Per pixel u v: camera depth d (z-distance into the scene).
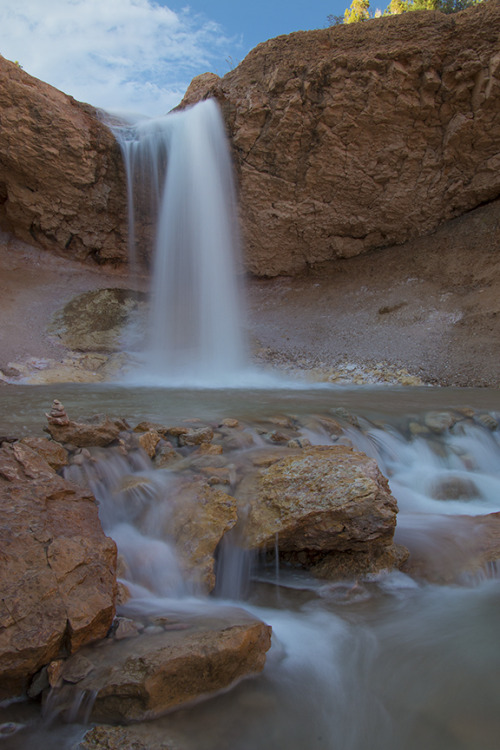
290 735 2.41
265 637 2.89
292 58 15.40
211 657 2.54
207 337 15.68
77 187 16.66
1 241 17.41
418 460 6.68
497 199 16.25
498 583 3.94
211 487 4.24
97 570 2.89
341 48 15.09
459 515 4.97
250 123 16.19
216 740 2.33
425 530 4.59
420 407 8.41
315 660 2.98
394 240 17.55
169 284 16.88
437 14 14.46
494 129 15.06
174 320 16.17
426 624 3.40
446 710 2.62
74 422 4.89
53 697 2.39
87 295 16.28
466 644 3.17
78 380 11.93
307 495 4.01
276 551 3.92
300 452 5.06
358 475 4.12
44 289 16.38
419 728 2.49
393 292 15.94
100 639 2.71
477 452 6.87
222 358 14.47
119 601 3.10
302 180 16.77
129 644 2.66
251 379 12.79
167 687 2.44
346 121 15.45
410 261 16.62
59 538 2.96
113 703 2.38
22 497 3.19
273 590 3.80
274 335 15.66
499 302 13.42
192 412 7.47
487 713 2.60
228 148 16.66
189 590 3.44
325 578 3.92
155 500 4.15
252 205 17.30
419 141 15.77
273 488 4.19
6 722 2.32
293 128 15.84
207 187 16.48
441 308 14.50
